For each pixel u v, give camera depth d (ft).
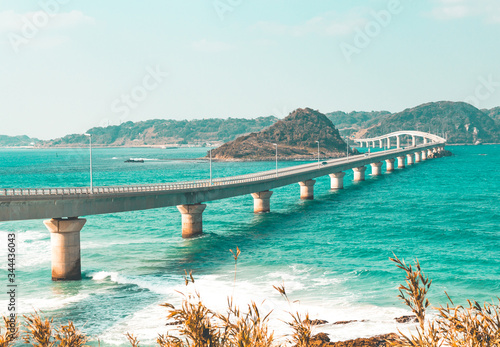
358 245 252.21
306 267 202.49
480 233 281.33
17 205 187.11
